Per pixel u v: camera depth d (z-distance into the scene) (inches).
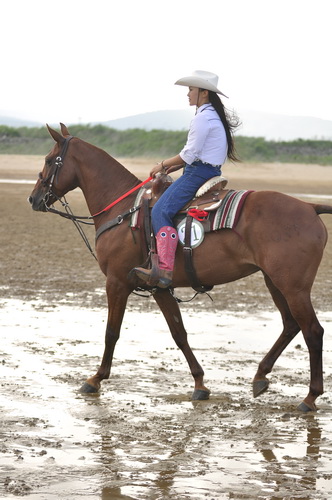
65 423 329.7
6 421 329.4
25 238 960.3
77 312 570.6
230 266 369.4
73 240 957.8
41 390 378.6
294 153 2874.0
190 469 279.1
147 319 554.9
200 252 370.3
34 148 3085.6
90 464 281.9
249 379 411.2
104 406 356.8
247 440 313.1
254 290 679.1
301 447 305.4
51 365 425.4
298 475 274.5
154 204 386.6
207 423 335.9
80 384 390.9
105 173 415.5
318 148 2977.4
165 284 371.9
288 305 366.6
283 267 353.1
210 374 418.3
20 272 735.7
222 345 482.6
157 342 486.6
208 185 374.3
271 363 379.2
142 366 430.3
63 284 682.2
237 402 370.9
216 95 386.9
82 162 418.3
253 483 266.8
